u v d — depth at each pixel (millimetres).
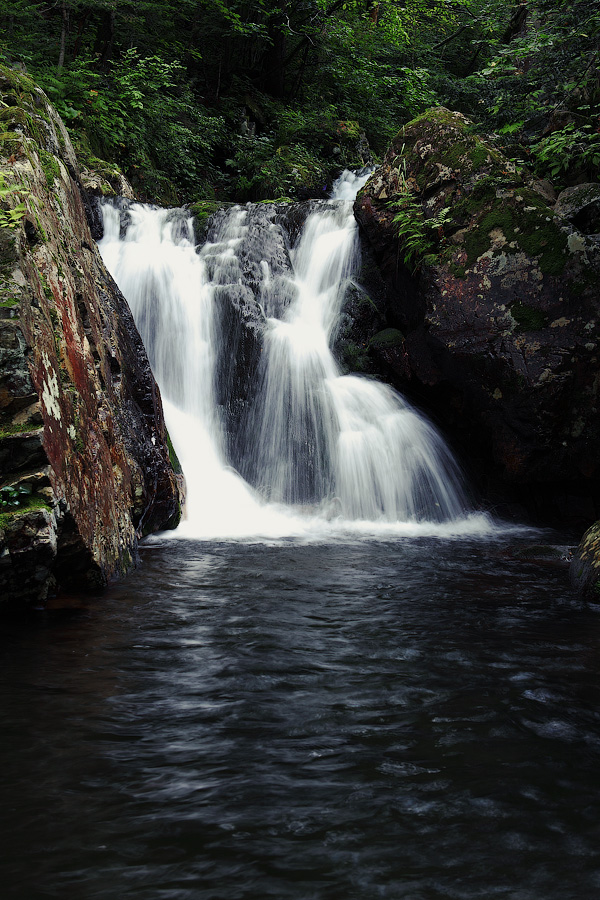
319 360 10008
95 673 3838
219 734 3158
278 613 4941
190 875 2191
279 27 19047
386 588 5660
